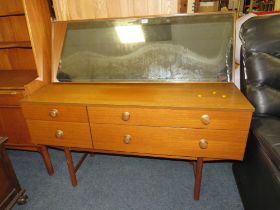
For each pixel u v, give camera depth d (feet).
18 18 5.70
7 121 5.18
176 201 4.44
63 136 4.23
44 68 4.93
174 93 4.06
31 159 5.96
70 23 4.94
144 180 5.03
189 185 4.84
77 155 6.05
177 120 3.63
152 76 4.63
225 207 4.25
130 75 4.71
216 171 5.21
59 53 4.96
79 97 4.09
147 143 3.95
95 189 4.83
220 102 3.59
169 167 5.42
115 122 3.87
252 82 3.90
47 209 4.38
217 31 4.46
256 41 3.95
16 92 4.77
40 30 4.80
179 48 4.56
